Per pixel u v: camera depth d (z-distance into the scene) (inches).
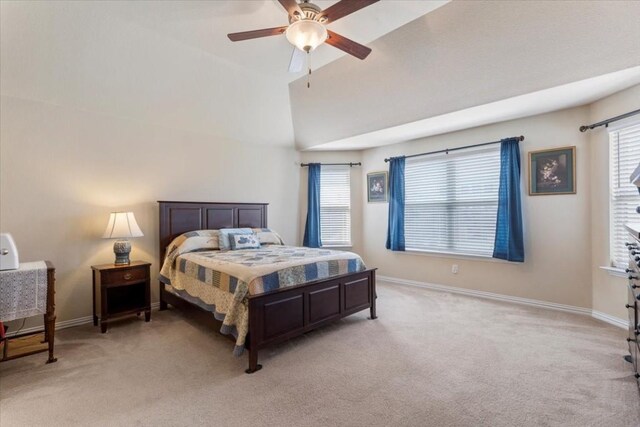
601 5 85.7
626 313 118.6
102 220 138.9
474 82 121.5
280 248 160.2
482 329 121.0
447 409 72.4
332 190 223.3
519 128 151.9
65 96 125.6
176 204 158.2
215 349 106.0
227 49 124.3
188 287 126.0
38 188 123.3
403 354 100.5
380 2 93.0
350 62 133.0
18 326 120.3
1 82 113.0
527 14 93.9
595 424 66.8
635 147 117.2
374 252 215.2
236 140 188.9
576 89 115.1
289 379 86.3
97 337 116.9
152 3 97.9
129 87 132.3
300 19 77.3
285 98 169.5
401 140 194.1
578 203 137.1
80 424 68.8
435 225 186.2
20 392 80.9
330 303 117.0
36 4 95.0
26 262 113.3
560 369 89.6
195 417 70.7
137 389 82.0
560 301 142.3
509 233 150.6
